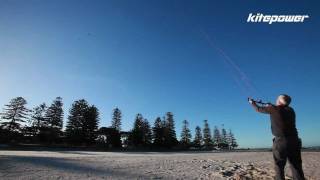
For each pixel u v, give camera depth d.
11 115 74.12
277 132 5.66
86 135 77.31
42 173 9.74
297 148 5.62
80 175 9.57
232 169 12.56
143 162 13.95
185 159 17.00
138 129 90.69
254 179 10.12
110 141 78.50
